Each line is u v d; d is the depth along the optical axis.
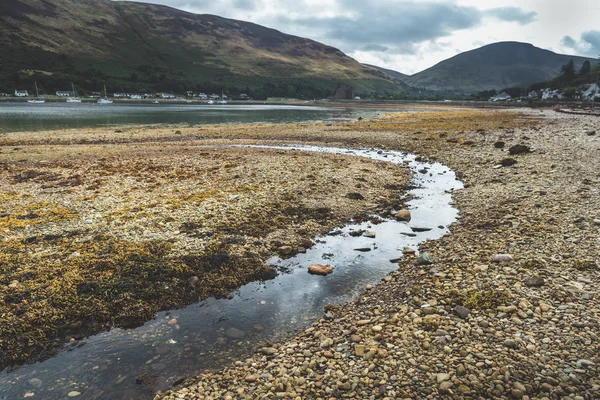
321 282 10.64
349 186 20.59
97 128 56.09
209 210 15.87
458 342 6.90
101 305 9.08
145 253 11.62
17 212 15.35
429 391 5.79
